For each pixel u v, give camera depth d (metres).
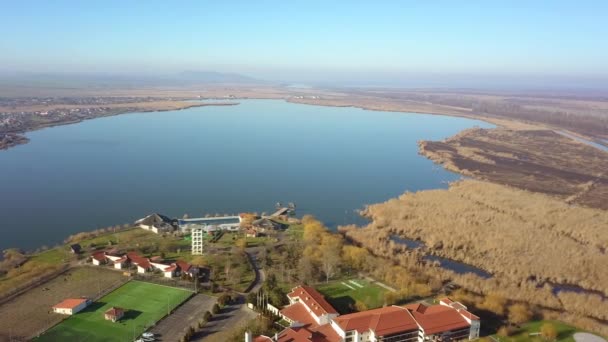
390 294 199.00
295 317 175.38
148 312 183.75
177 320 178.50
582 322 187.88
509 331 178.88
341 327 164.12
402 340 166.88
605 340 176.62
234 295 199.00
